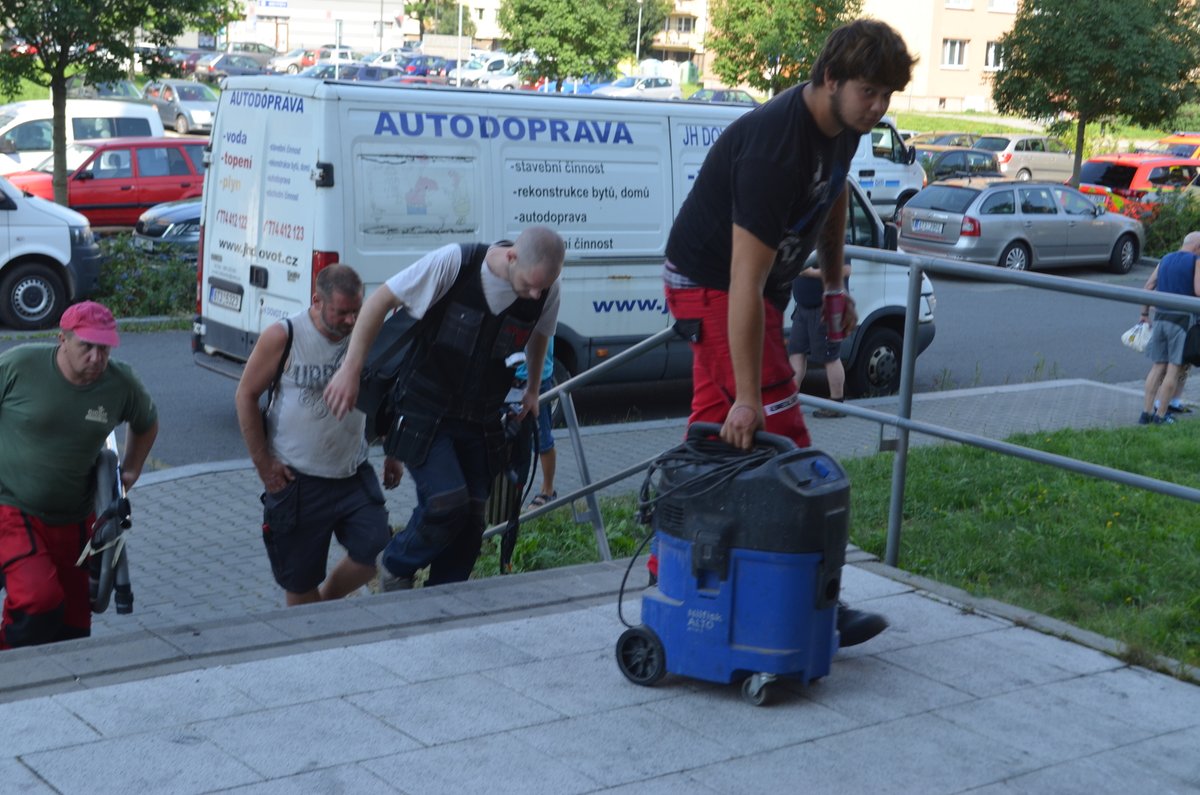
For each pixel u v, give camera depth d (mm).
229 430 10781
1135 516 6941
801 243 4023
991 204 23438
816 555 3838
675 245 4109
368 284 9922
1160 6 29047
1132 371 9367
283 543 5609
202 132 41469
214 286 11039
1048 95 30141
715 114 11586
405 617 4660
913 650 4508
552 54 40250
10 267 15203
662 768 3555
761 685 3895
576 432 6355
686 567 3943
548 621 4676
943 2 67625
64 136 18984
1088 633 4707
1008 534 6441
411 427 5156
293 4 80812
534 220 10609
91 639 4336
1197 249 11336
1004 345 14172
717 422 4176
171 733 3662
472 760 3564
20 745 3557
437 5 89375
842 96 3639
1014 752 3727
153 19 18812
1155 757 3730
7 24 18422
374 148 9875
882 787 3494
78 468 5234
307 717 3801
